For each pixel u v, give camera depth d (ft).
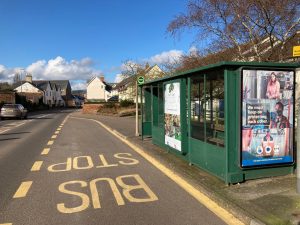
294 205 17.92
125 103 147.02
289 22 45.93
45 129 70.85
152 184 24.35
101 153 38.17
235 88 22.30
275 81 22.53
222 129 23.11
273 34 46.83
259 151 22.62
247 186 21.70
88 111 163.32
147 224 16.93
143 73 139.44
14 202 20.59
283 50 46.98
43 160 33.88
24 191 22.86
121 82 196.65
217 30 53.93
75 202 20.45
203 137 26.27
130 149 41.06
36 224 17.12
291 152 23.31
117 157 35.50
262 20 46.70
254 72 22.09
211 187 21.85
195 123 27.89
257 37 48.57
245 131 22.29
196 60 60.49
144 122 47.93
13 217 18.12
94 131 65.51
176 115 32.12
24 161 33.37
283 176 23.40
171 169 28.71
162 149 38.45
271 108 22.63
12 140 50.88
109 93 335.67
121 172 28.32
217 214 18.20
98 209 19.17
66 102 452.76
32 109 223.92
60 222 17.34
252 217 16.56
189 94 28.68
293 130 23.24
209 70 24.53
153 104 42.37
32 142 48.19
